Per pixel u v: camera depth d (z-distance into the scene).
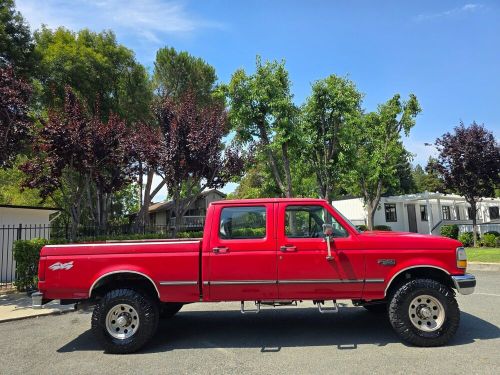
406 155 26.41
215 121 16.08
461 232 28.11
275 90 19.20
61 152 12.79
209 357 5.78
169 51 27.67
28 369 5.56
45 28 23.05
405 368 5.08
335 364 5.31
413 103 25.97
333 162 21.33
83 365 5.66
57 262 6.38
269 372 5.11
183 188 19.77
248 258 6.24
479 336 6.36
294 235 6.37
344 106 20.53
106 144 14.12
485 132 22.92
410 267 6.14
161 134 16.09
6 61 17.28
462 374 4.82
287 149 20.59
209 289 6.26
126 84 23.91
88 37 23.45
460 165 23.12
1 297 11.19
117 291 6.30
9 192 34.62
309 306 9.00
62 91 20.36
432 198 34.53
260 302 6.36
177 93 26.89
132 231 20.06
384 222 35.94
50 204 31.47
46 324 8.30
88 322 8.41
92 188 20.72
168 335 7.02
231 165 16.72
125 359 5.86
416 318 6.04
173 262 6.30
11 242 14.73
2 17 17.28
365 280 6.17
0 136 11.25
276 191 23.98
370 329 6.96
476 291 10.17
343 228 6.35
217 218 6.45
